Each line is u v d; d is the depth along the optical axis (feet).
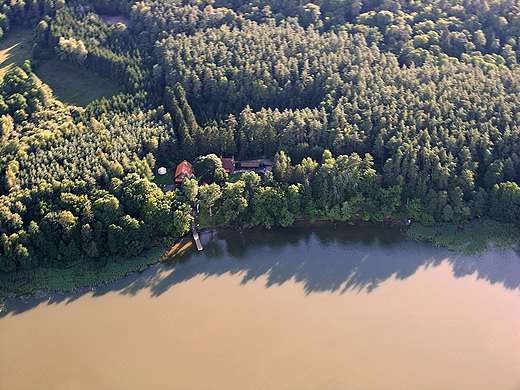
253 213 472.03
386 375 324.60
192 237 459.73
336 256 437.99
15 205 417.08
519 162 471.62
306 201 476.54
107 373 325.21
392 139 488.02
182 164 510.99
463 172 459.73
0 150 469.98
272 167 501.56
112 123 526.16
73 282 403.34
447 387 317.42
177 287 402.11
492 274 413.80
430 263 427.33
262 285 404.57
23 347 344.90
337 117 518.78
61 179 449.06
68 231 415.03
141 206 447.01
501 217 460.14
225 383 316.81
